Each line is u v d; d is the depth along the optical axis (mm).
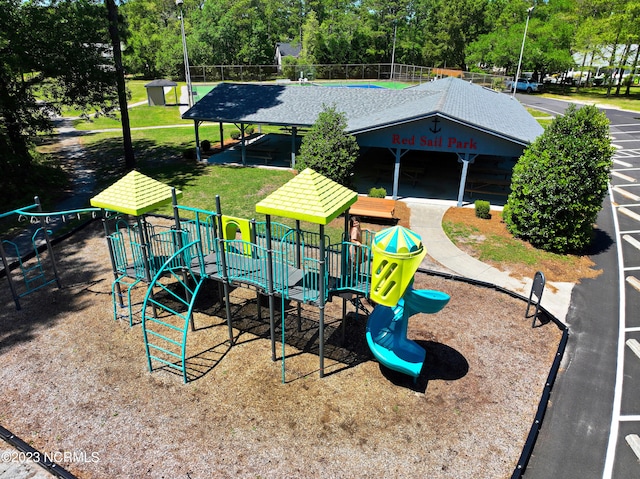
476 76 45719
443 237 14703
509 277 12281
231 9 65188
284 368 8469
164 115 38188
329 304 11172
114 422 7430
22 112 19094
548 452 7004
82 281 11992
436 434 7215
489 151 16500
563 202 12945
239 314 10570
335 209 7605
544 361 8969
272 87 24828
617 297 11445
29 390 8117
